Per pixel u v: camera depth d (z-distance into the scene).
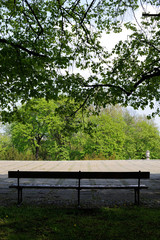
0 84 7.88
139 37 8.20
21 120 8.84
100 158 26.48
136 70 8.85
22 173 5.58
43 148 31.92
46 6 8.35
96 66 8.07
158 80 9.05
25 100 7.85
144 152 35.72
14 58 6.82
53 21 8.09
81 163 18.08
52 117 25.48
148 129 36.12
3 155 26.94
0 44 7.50
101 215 4.55
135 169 13.66
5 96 8.34
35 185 5.56
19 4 7.46
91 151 29.56
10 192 7.12
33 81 7.39
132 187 5.50
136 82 8.31
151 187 8.03
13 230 3.71
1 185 8.36
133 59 8.80
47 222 4.09
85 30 7.80
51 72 7.76
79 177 5.49
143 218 4.28
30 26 8.03
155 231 3.66
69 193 7.00
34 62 7.00
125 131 37.28
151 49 9.02
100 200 6.03
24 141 29.11
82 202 5.79
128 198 6.29
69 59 7.03
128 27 8.29
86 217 4.43
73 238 3.39
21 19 8.07
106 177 5.52
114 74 8.22
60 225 3.94
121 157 31.48
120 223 4.06
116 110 33.72
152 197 6.41
